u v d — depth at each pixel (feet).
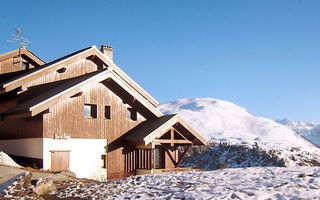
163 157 79.20
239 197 29.60
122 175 73.20
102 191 37.06
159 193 33.88
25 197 31.17
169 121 73.97
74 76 79.97
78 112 67.67
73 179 51.31
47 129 62.69
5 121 74.90
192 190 33.96
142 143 69.77
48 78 75.10
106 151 71.36
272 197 29.22
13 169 52.80
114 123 73.51
